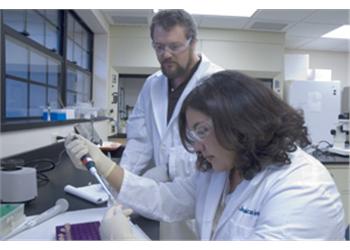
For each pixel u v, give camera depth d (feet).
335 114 14.64
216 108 2.14
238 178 2.71
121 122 14.61
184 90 4.58
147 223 2.99
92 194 3.46
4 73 5.80
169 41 4.21
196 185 3.22
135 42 13.91
